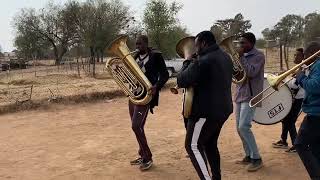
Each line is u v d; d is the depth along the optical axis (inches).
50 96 574.6
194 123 221.1
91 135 391.2
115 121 458.9
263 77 266.8
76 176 277.3
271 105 299.1
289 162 293.0
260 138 361.4
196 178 267.9
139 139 278.4
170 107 555.2
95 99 601.0
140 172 280.4
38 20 2464.3
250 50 263.0
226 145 342.6
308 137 220.4
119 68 264.2
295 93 305.6
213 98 216.1
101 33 1722.4
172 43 1405.0
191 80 213.6
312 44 225.6
